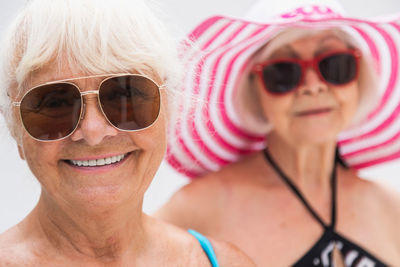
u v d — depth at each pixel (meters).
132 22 1.27
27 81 1.23
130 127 1.27
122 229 1.39
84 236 1.36
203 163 2.58
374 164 2.76
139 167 1.33
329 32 2.17
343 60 2.16
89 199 1.27
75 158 1.25
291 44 2.16
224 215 2.29
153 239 1.50
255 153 2.48
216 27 2.12
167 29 1.44
